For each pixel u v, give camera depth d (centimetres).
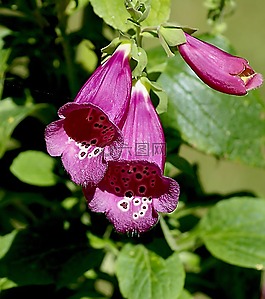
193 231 33
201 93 31
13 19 32
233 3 33
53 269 31
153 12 26
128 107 25
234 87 25
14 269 31
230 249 32
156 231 31
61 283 30
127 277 29
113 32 33
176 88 31
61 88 33
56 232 32
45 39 32
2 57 31
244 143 32
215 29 33
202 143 31
